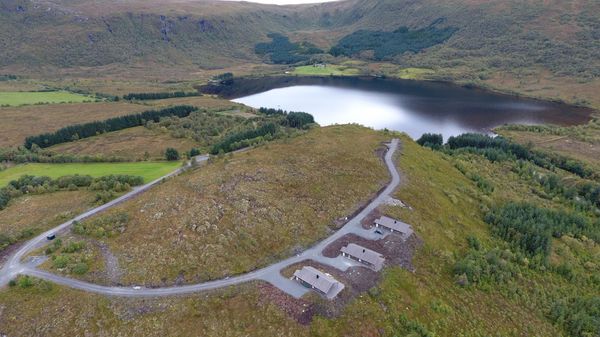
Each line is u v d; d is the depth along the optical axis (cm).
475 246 10975
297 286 8081
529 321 8962
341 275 8469
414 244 9981
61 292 7781
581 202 15212
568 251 11631
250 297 7762
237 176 12200
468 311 8688
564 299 9756
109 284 8038
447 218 11825
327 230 10119
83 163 16812
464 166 16588
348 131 17950
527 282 10088
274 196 11100
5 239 9656
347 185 12250
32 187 13100
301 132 18612
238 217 9981
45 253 9106
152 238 9325
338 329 7331
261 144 17375
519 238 11544
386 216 10831
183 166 15450
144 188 13400
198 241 9125
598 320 9150
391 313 7894
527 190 15875
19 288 7869
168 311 7419
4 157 17100
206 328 7181
